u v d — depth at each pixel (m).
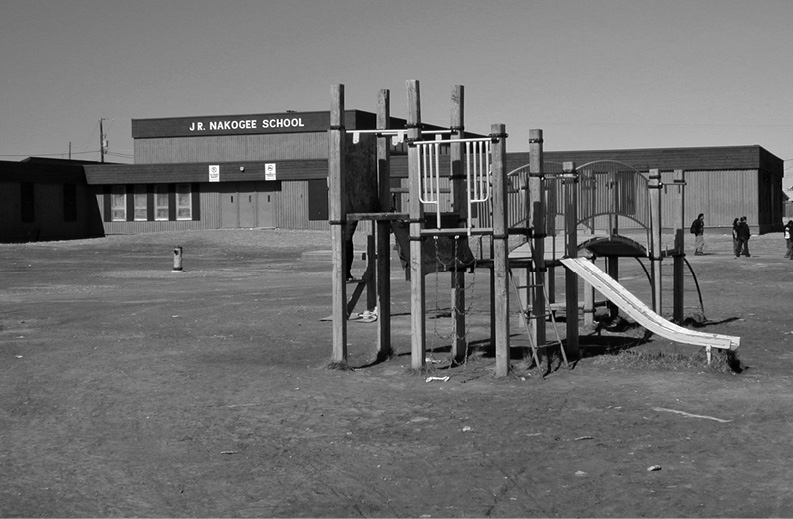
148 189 68.62
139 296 27.20
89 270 40.12
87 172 68.50
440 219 13.84
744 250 43.00
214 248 54.34
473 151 13.18
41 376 13.68
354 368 13.79
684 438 9.29
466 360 14.23
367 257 15.70
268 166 65.88
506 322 12.76
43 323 20.45
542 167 13.68
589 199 15.61
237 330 18.48
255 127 77.19
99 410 11.31
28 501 7.83
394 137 15.02
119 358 15.18
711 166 61.81
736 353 14.18
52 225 65.50
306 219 65.50
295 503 7.62
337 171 13.57
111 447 9.56
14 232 61.97
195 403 11.55
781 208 80.44
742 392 11.46
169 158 79.62
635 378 12.52
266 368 13.91
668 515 7.06
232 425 10.36
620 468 8.30
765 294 24.70
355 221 13.99
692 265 37.31
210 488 8.09
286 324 19.25
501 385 12.25
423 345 13.29
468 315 20.39
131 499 7.83
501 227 12.71
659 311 17.55
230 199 67.44
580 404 10.94
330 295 26.00
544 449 9.01
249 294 27.05
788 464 8.31
